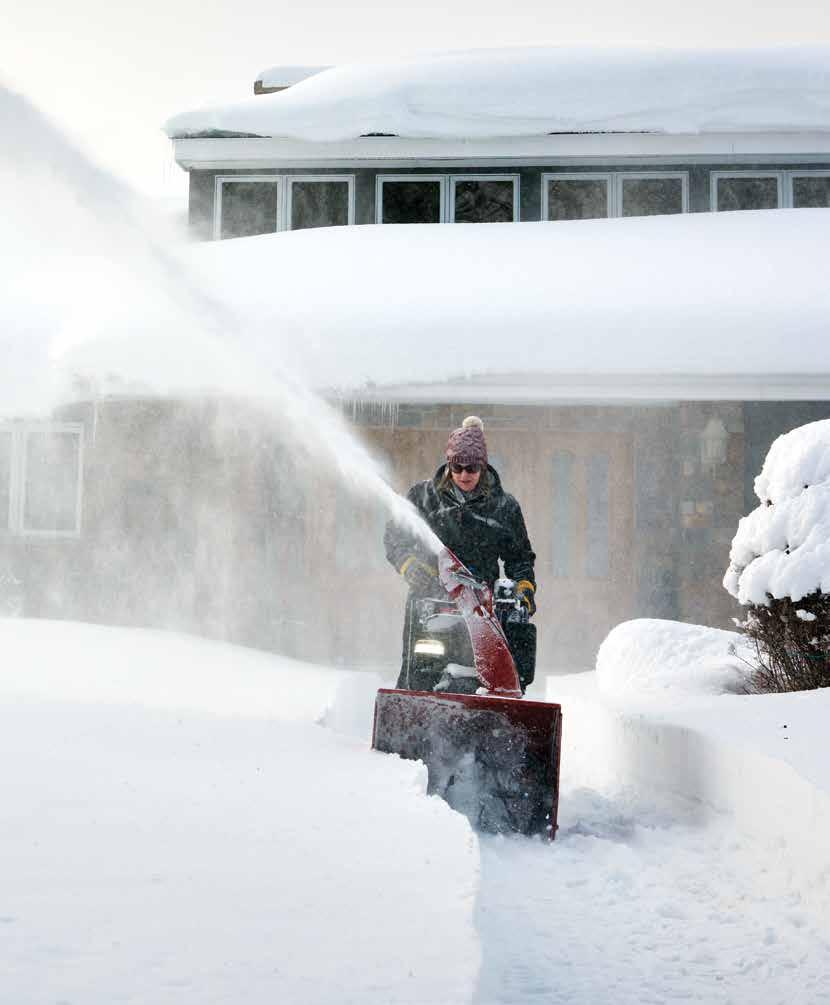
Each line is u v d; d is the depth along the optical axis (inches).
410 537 256.1
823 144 685.9
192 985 93.0
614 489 613.9
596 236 653.3
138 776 181.8
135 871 124.9
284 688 380.5
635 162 702.5
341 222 714.2
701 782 225.8
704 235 644.7
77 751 204.8
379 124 689.0
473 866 133.5
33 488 645.9
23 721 245.9
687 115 678.5
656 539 591.2
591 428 606.5
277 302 575.2
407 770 201.5
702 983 135.6
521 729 214.8
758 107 677.9
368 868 131.7
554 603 615.8
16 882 118.5
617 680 383.6
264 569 611.8
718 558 585.6
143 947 101.3
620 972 138.6
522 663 246.2
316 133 693.3
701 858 194.9
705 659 372.2
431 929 109.8
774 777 190.9
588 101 683.4
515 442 617.9
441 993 93.4
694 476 590.6
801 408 586.6
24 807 152.4
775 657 327.6
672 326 537.6
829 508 317.7
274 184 718.5
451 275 603.2
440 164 708.7
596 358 527.2
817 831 171.8
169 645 493.4
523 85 690.2
